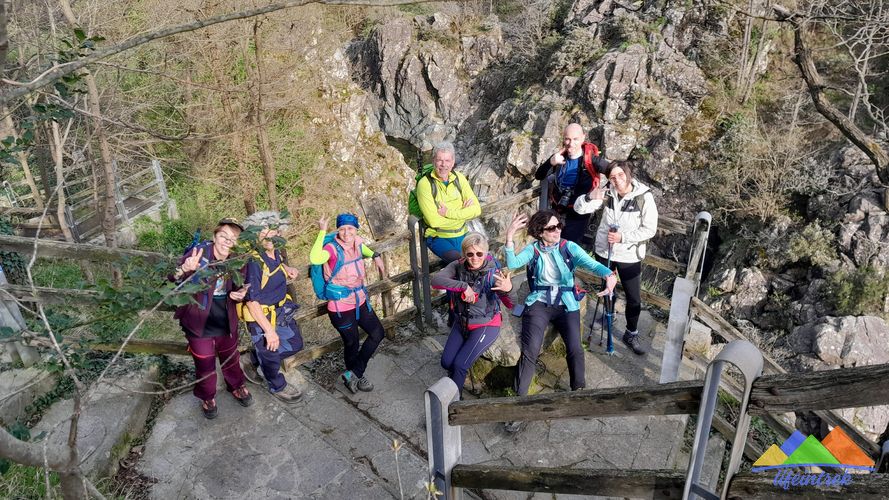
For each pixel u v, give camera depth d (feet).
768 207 52.01
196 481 12.85
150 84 43.91
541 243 13.60
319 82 59.06
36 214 35.58
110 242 33.96
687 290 14.32
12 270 22.02
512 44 91.40
